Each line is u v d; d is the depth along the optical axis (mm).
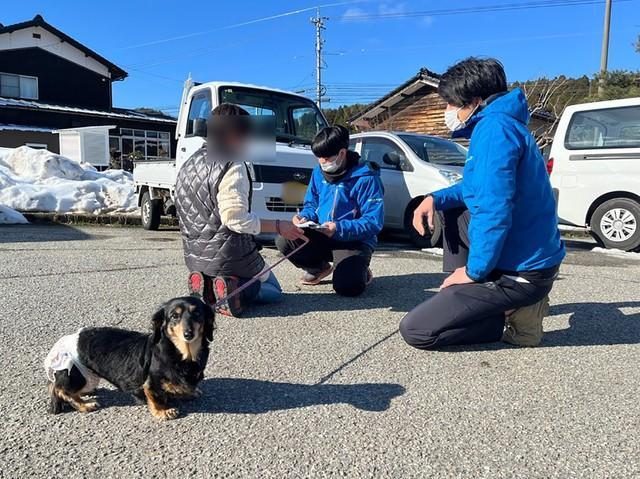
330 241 4602
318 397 2672
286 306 4258
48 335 3432
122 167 23078
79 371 2422
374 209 4414
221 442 2238
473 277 3096
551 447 2234
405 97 18406
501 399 2682
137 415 2461
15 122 23375
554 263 3166
